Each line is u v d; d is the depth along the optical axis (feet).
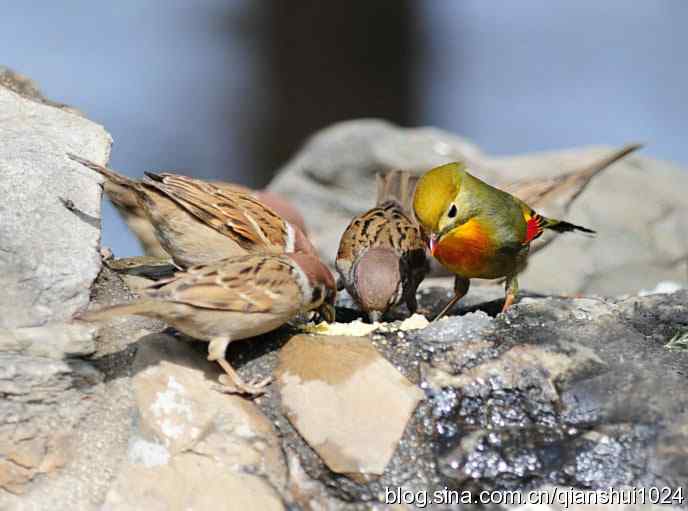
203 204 41.70
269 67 103.24
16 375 33.47
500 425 33.94
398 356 35.88
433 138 68.85
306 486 32.91
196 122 99.60
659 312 37.73
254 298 33.94
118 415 34.19
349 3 104.06
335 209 66.80
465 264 43.34
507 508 32.40
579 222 63.46
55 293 36.17
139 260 43.52
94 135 41.68
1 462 33.19
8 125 41.27
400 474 33.01
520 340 36.09
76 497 32.96
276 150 100.83
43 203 38.24
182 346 35.91
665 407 33.68
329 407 34.09
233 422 33.83
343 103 102.99
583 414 33.91
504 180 64.64
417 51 106.01
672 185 67.15
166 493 32.65
